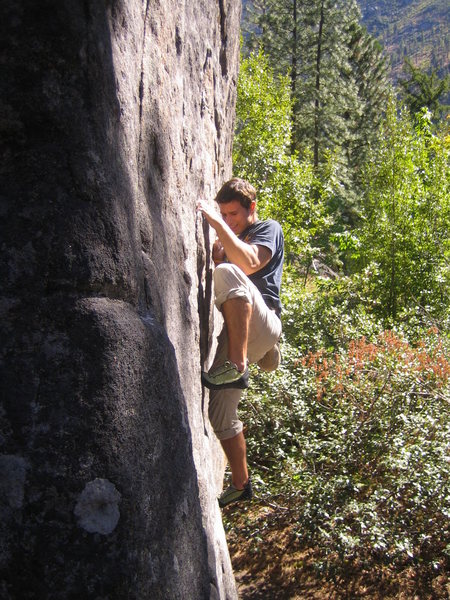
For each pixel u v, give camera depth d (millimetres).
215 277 2877
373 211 12133
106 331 1633
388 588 4582
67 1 1592
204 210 3068
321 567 4516
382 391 5707
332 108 32469
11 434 1522
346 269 16984
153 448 1761
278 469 5227
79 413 1566
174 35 2746
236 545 5160
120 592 1535
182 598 1860
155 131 2289
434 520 4785
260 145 11375
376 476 5191
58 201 1595
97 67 1671
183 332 2609
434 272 11312
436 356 6535
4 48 1562
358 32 38938
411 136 12172
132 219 1845
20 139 1583
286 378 5988
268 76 12406
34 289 1576
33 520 1505
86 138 1636
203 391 3031
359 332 8133
